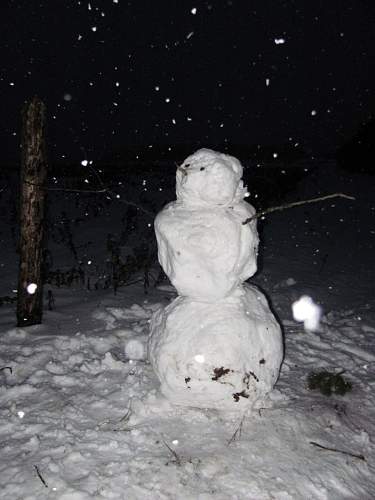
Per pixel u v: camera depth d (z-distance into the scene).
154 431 2.52
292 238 8.55
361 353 3.82
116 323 4.10
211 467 2.27
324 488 2.26
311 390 3.12
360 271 6.71
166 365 2.49
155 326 2.73
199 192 2.42
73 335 3.72
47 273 5.42
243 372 2.47
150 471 2.24
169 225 2.42
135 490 2.14
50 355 3.42
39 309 4.07
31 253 3.93
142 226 8.59
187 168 2.47
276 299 5.11
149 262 6.06
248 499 2.13
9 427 2.58
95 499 2.09
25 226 3.88
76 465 2.28
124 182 12.87
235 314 2.53
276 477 2.27
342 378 3.19
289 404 2.86
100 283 5.52
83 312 4.43
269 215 10.54
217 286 2.43
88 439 2.47
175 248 2.40
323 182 16.19
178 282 2.44
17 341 3.71
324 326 4.27
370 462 2.55
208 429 2.54
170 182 13.24
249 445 2.44
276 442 2.49
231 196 2.43
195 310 2.54
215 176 2.39
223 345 2.45
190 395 2.51
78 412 2.70
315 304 5.09
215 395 2.49
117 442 2.43
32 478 2.20
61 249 7.04
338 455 2.50
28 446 2.42
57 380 3.04
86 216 9.17
